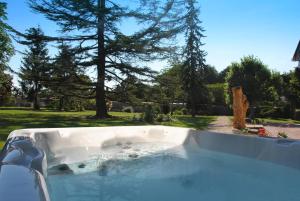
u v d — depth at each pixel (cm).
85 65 1698
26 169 216
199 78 2884
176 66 1884
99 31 1686
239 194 375
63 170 475
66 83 1769
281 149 495
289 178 438
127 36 1636
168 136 711
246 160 542
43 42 1684
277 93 2412
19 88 3194
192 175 461
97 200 347
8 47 1442
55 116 1831
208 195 375
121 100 1892
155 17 1614
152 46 1650
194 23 2802
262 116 2567
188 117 2392
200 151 626
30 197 154
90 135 655
